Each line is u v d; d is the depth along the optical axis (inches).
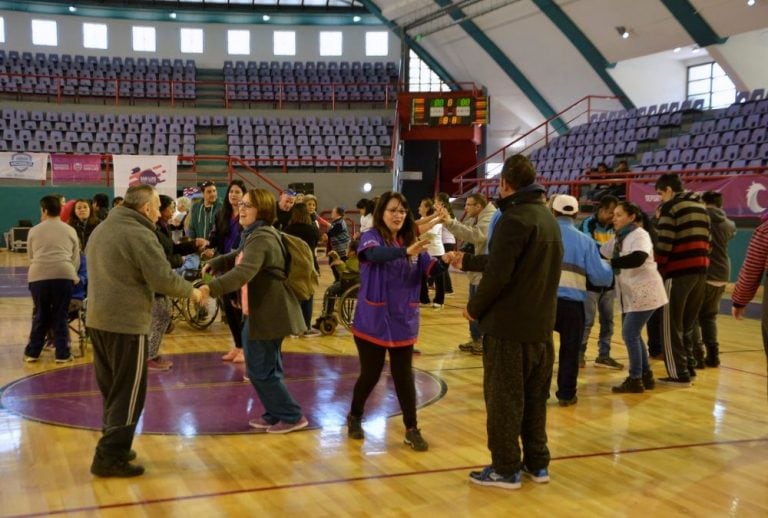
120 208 158.7
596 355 297.1
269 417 193.8
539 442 154.6
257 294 181.5
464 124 938.1
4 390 227.1
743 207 504.7
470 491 149.4
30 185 770.2
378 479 155.6
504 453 149.5
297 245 184.5
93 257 156.2
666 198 244.1
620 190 536.7
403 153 995.3
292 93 1003.9
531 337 147.1
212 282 166.4
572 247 211.8
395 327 174.1
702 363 271.3
